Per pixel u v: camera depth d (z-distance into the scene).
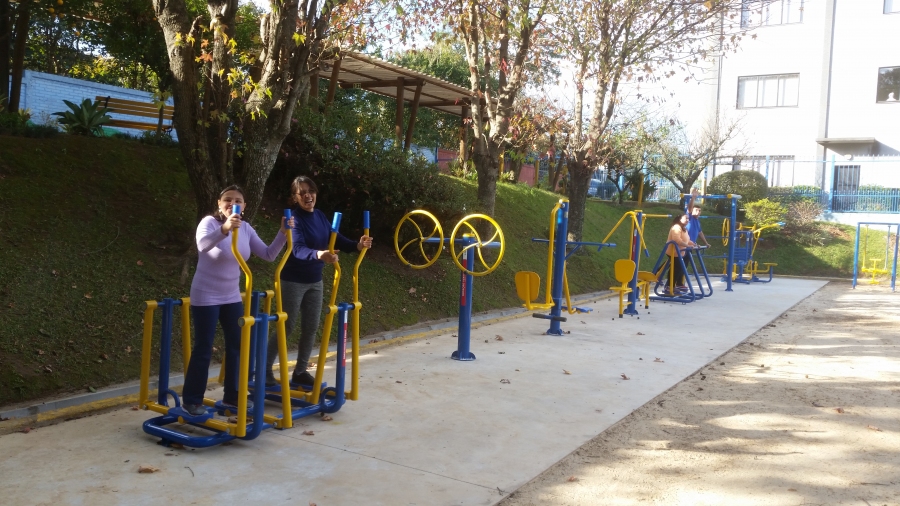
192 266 7.39
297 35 6.54
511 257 12.73
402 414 5.21
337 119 10.22
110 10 11.93
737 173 23.53
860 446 4.68
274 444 4.44
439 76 23.48
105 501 3.49
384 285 9.34
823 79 24.89
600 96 13.77
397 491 3.76
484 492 3.79
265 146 7.27
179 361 6.09
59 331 5.74
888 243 18.91
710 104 26.83
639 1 12.61
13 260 6.29
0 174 7.45
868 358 7.78
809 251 20.92
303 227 5.15
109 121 10.37
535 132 12.13
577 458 4.38
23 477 3.76
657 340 8.77
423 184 9.96
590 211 19.09
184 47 6.88
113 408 5.10
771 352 8.11
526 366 7.01
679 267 13.85
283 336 4.59
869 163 23.64
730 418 5.32
